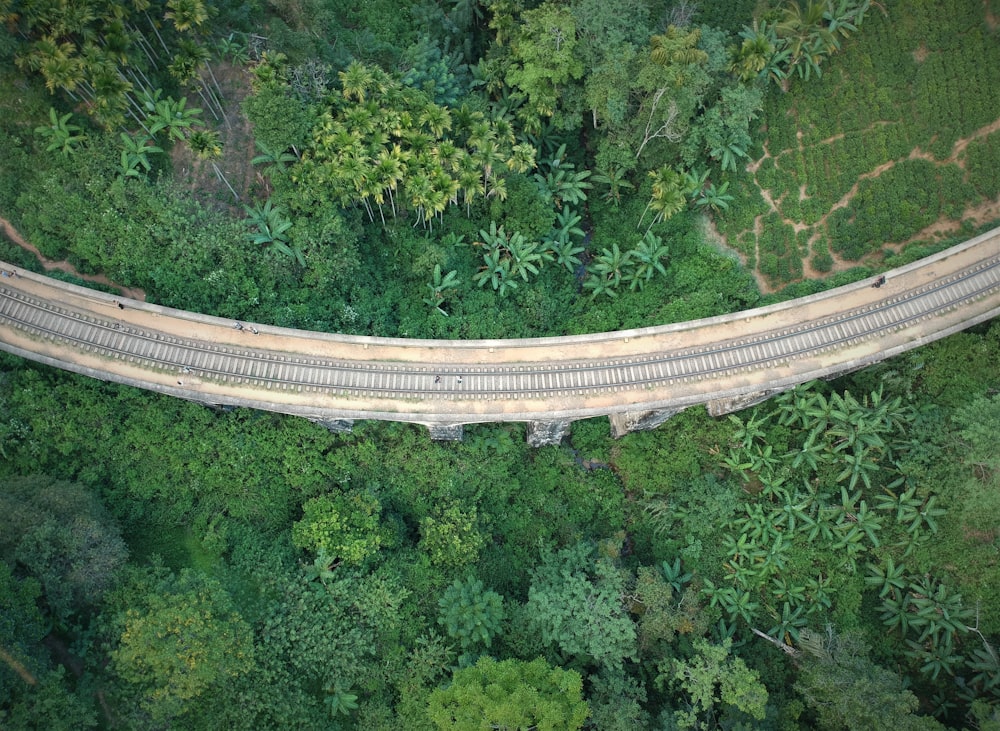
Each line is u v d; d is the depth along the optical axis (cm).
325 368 5622
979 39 6600
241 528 5766
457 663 5578
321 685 5438
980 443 5547
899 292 5991
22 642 4641
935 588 5912
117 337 5456
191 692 4772
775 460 6234
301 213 5875
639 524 6425
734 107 6228
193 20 5391
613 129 6500
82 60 5159
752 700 5181
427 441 6116
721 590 6009
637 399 5728
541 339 5809
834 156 6650
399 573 5788
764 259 6531
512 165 6050
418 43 6506
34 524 5006
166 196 5631
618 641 5538
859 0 6681
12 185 5509
